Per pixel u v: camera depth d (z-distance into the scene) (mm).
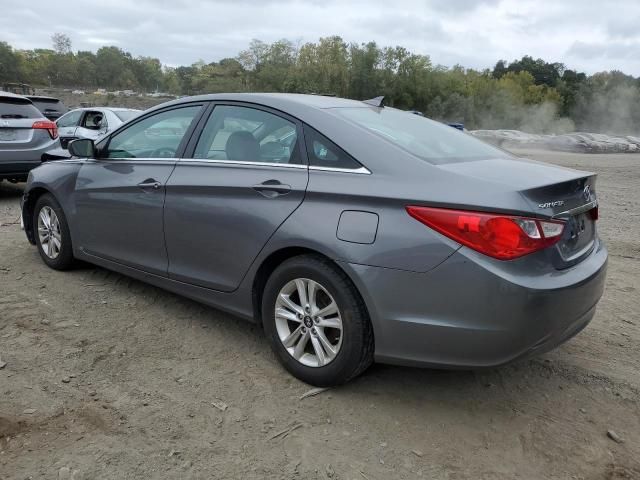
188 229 3635
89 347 3557
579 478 2543
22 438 2621
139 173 4012
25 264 5137
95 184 4359
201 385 3174
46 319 3936
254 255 3270
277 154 3320
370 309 2826
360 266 2801
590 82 81125
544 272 2650
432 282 2652
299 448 2664
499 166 3082
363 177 2922
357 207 2869
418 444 2736
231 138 3586
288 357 3238
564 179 2857
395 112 3869
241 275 3389
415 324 2723
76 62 123688
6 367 3252
